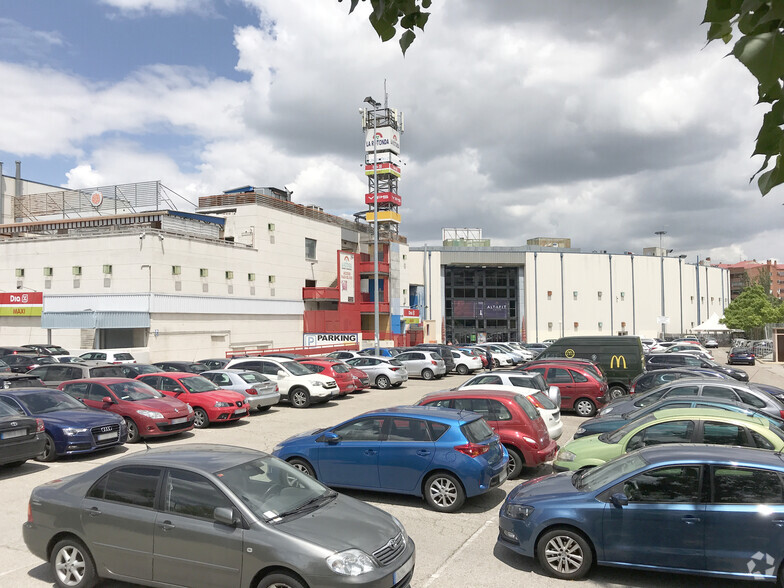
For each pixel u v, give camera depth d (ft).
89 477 19.74
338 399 73.31
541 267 225.76
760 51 5.59
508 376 48.93
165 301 97.55
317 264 145.28
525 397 36.50
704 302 262.26
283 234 131.34
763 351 168.86
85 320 92.94
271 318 125.90
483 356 119.03
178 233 102.01
